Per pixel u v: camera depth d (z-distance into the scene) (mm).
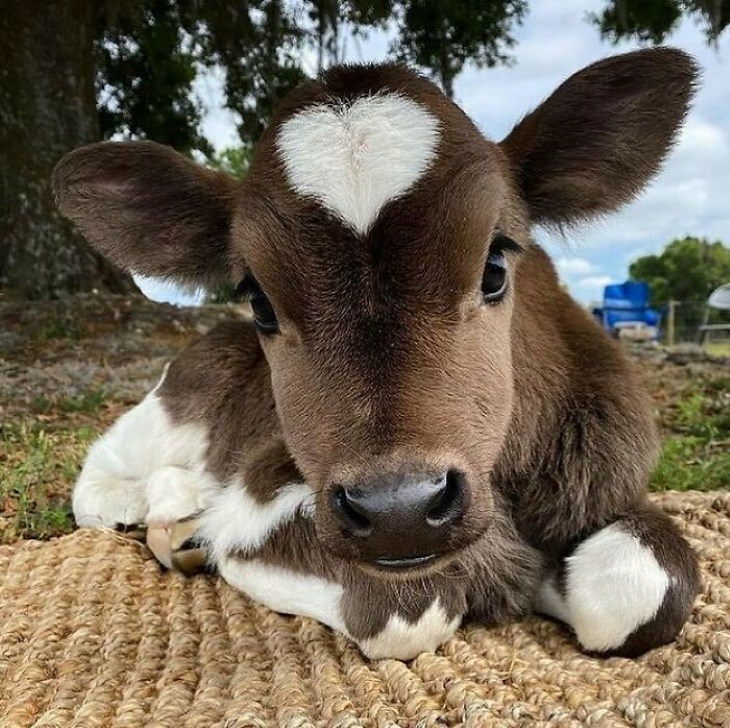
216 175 507
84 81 2139
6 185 2098
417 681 408
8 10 2055
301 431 392
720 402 1247
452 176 396
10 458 950
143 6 2283
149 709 406
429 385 371
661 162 486
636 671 412
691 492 749
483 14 2215
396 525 350
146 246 514
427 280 379
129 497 713
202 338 706
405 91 431
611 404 505
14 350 1706
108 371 1541
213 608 538
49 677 452
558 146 480
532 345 500
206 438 668
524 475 503
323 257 385
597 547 467
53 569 611
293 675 425
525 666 419
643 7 1814
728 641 401
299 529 498
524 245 471
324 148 408
